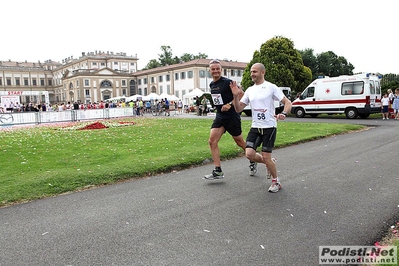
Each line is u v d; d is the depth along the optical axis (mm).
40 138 12734
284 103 4891
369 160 7215
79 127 18062
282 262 2959
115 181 5980
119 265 2988
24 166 7051
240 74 59938
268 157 5016
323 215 4070
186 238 3510
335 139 10867
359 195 4816
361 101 19703
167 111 33094
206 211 4312
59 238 3590
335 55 54469
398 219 3879
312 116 23484
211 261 3012
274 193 5035
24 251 3299
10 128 19391
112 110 28281
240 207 4434
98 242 3471
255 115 5090
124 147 9609
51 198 5066
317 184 5449
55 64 102688
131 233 3680
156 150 8828
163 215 4211
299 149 9023
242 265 2928
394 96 20000
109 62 84812
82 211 4438
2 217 4277
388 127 14133
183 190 5320
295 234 3543
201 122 20062
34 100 92688
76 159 7777
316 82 21781
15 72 90500
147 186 5625
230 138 10914
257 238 3463
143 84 70312
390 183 5391
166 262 3018
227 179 5957
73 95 71500
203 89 56625
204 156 7730
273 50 31547
